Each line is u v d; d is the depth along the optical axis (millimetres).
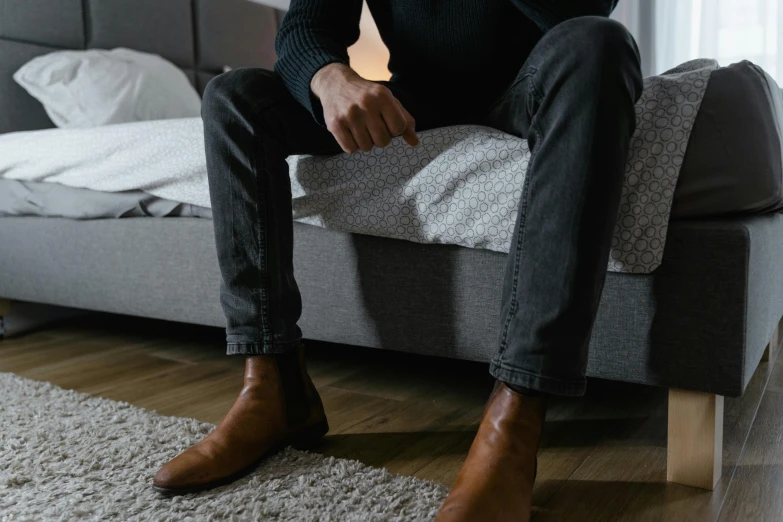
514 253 743
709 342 805
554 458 924
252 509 761
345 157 1093
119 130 1480
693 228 812
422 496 791
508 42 1003
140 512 762
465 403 1178
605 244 704
